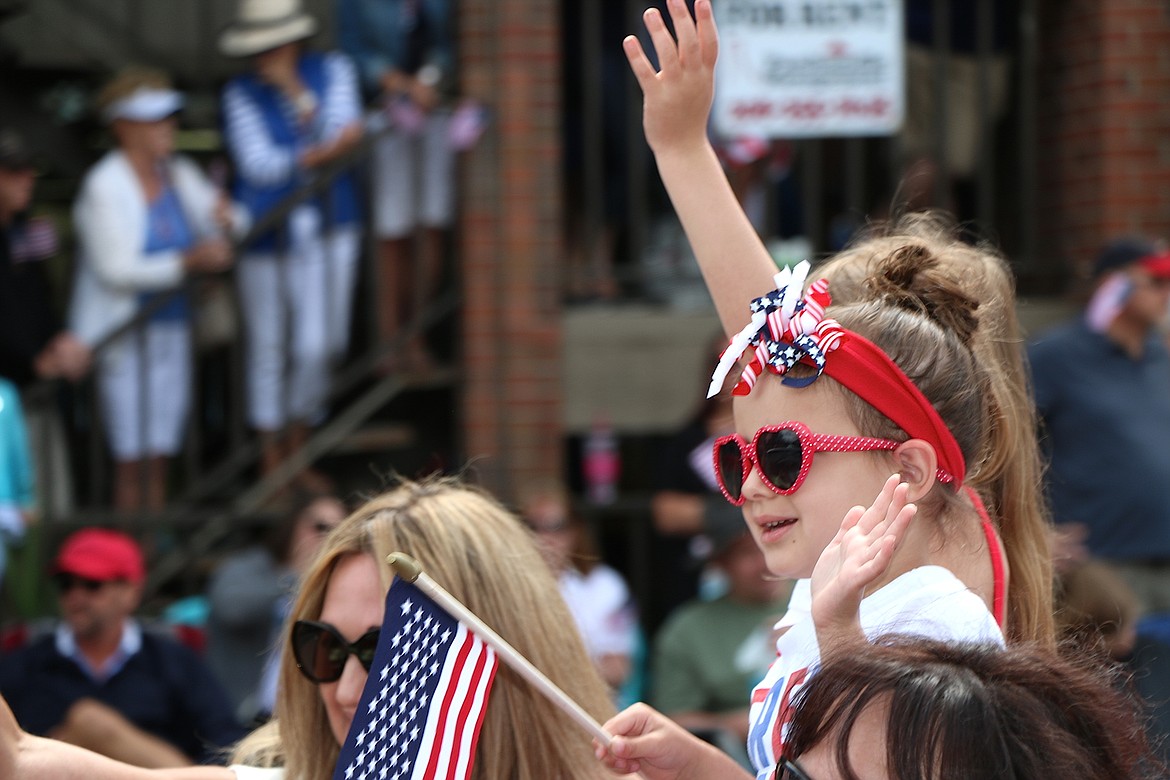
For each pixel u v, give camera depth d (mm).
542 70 22844
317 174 23000
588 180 23406
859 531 6168
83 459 23703
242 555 19234
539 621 8617
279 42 23016
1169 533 19406
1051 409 19828
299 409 23094
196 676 17484
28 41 29016
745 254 8641
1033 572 7906
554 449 22938
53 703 16922
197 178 23594
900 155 24016
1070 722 5445
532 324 22922
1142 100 23391
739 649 17953
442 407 24594
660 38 8648
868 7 22750
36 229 23141
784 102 22750
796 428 7148
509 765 8422
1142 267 19578
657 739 7625
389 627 7887
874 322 7391
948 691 5305
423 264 22969
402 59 24016
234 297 22391
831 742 5488
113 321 22922
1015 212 24906
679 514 21109
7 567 20656
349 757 7730
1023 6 24172
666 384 23203
